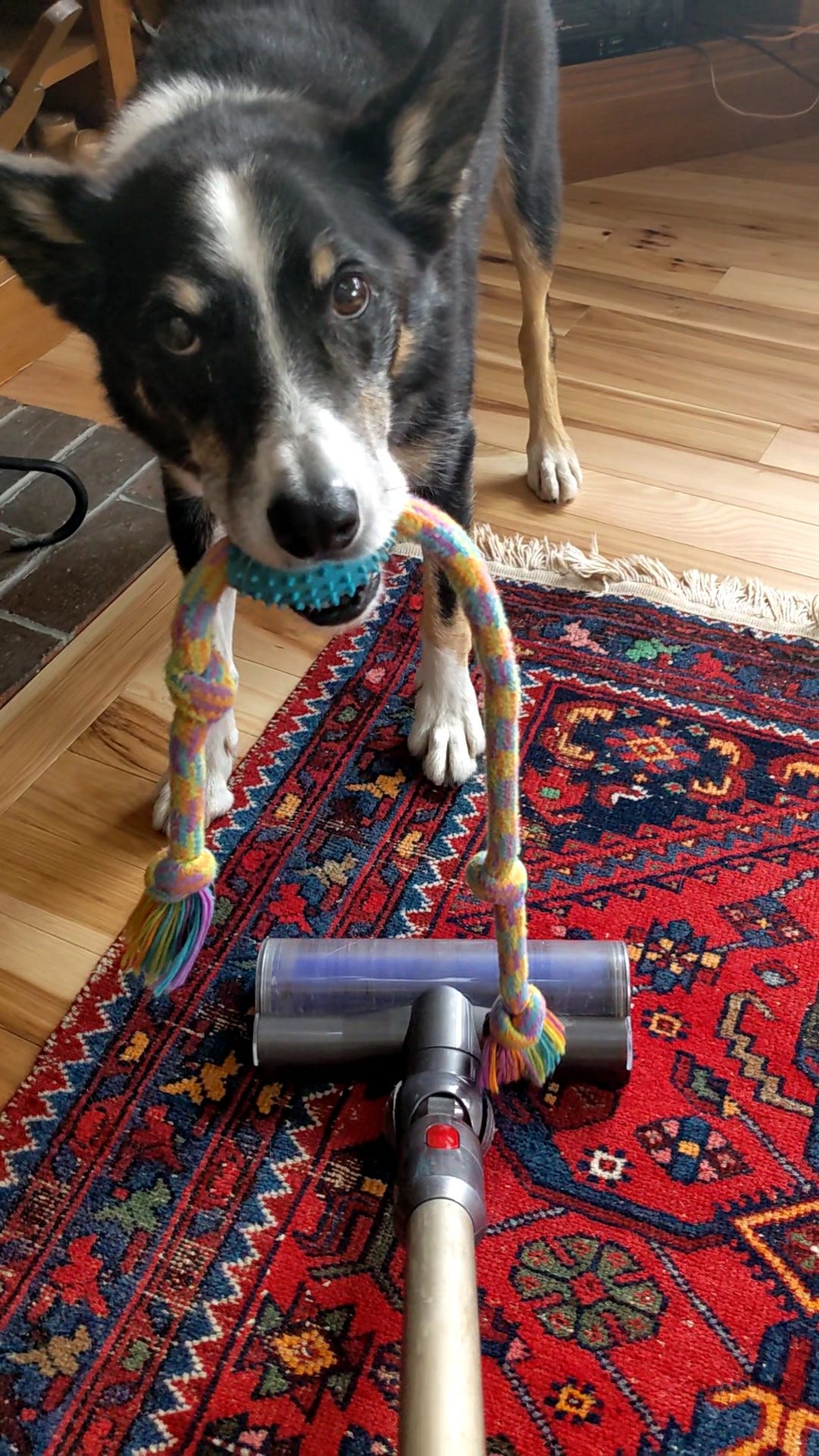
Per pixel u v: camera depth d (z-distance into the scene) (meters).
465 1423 0.81
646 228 2.61
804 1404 1.01
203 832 0.92
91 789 1.56
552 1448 0.99
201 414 1.08
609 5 2.72
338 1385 1.03
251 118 1.15
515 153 1.74
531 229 1.83
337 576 0.95
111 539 1.92
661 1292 1.08
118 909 1.42
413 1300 0.89
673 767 1.54
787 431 2.08
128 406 1.20
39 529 1.93
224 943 1.36
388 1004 1.21
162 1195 1.16
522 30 1.66
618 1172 1.16
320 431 0.98
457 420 1.39
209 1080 1.24
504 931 0.99
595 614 1.77
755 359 2.23
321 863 1.45
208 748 1.51
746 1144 1.18
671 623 1.74
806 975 1.31
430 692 1.57
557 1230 1.12
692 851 1.44
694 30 2.85
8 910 1.42
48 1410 1.03
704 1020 1.28
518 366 2.27
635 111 2.73
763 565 1.84
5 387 2.24
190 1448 1.00
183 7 1.47
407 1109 1.06
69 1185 1.17
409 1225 0.98
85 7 2.24
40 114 2.35
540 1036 1.07
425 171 1.15
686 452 2.05
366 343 1.10
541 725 1.61
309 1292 1.09
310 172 1.08
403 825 1.49
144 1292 1.09
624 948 1.24
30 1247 1.13
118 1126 1.21
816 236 2.56
